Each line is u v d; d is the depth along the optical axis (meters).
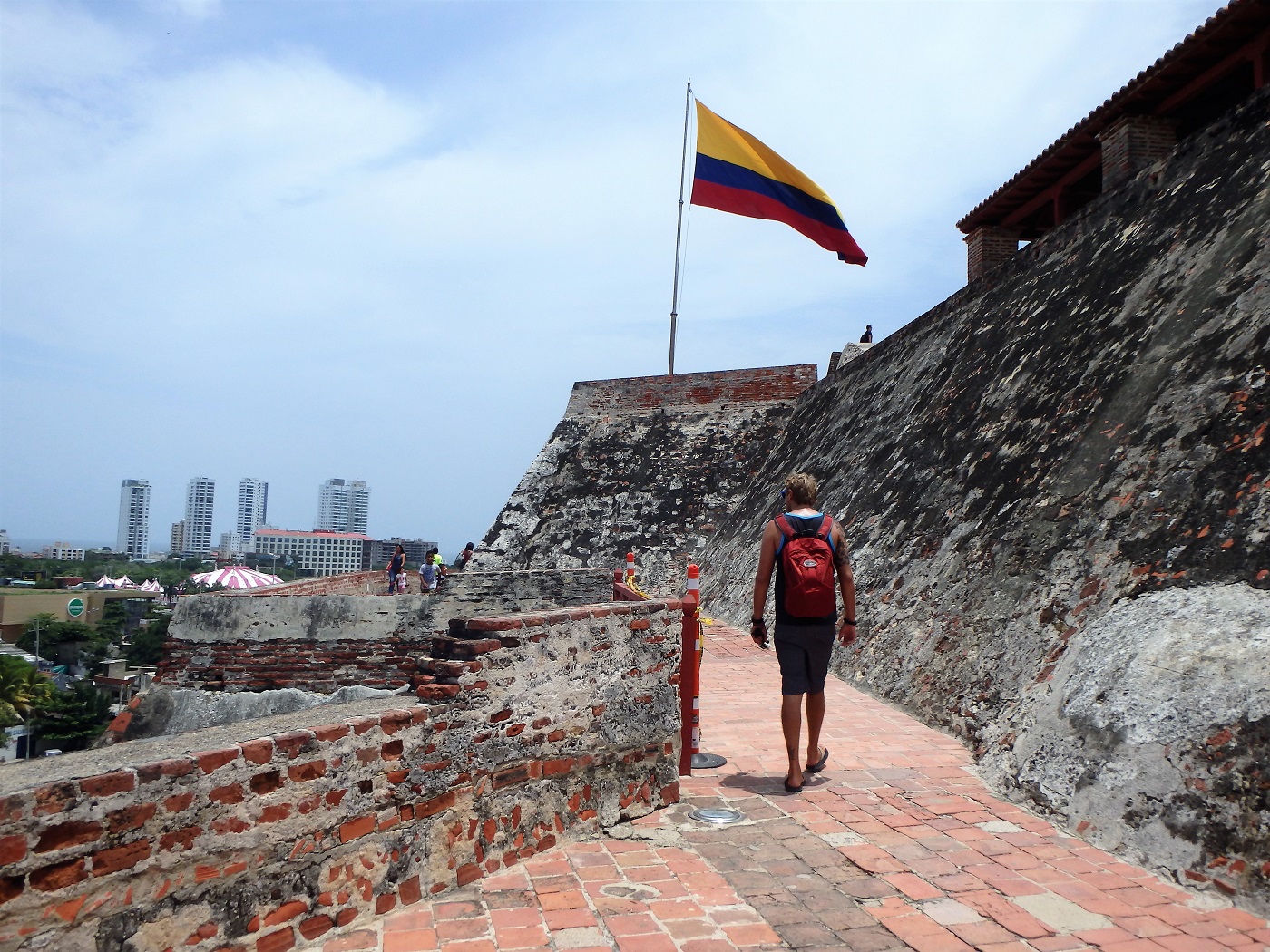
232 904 2.75
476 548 24.59
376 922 3.20
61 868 2.33
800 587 5.02
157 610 102.56
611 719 4.39
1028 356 9.95
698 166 15.80
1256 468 5.20
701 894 3.54
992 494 8.44
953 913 3.36
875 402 15.55
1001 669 6.30
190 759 2.65
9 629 81.88
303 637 12.70
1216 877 3.53
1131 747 4.32
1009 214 16.25
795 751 5.01
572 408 26.80
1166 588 5.19
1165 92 10.94
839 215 15.41
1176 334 7.10
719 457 23.88
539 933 3.15
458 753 3.59
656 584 21.95
